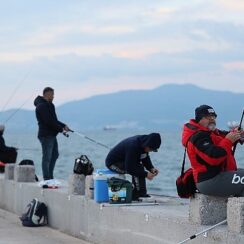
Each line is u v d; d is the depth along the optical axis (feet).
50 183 66.69
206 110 42.19
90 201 54.95
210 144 40.93
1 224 65.46
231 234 38.09
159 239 44.93
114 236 50.85
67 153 325.21
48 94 74.28
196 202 41.88
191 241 41.60
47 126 74.02
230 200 39.01
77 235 57.41
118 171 57.67
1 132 88.22
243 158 247.91
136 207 50.16
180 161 250.78
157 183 161.99
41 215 63.67
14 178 75.51
